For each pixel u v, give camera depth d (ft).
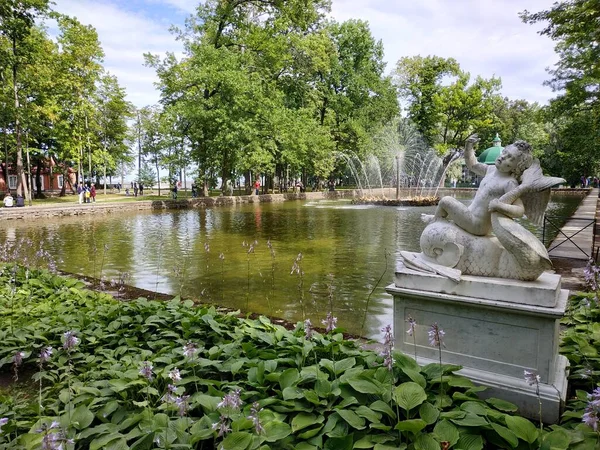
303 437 8.01
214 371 11.27
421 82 157.89
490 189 10.62
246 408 8.71
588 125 76.64
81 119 104.27
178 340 13.10
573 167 126.00
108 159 117.80
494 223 10.30
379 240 42.16
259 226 56.18
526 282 9.96
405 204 89.86
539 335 9.51
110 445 7.63
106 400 9.59
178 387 9.84
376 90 144.66
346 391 9.15
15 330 14.49
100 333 14.08
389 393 8.81
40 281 21.95
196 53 92.99
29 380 12.60
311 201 116.26
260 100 91.61
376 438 7.78
